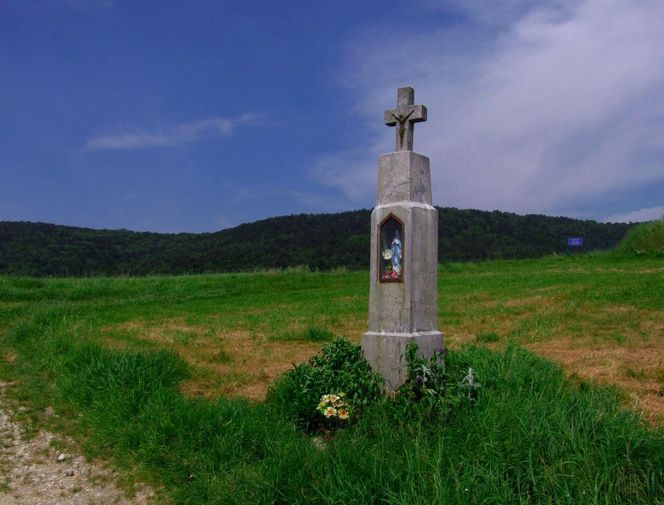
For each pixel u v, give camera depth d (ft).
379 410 20.17
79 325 45.57
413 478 15.12
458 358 23.94
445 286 70.59
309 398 21.88
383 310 24.52
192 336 42.52
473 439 17.12
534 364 26.35
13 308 57.52
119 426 21.93
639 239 98.89
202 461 18.62
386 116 25.58
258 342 40.50
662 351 32.35
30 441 22.25
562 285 63.98
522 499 14.16
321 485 15.51
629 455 15.39
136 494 17.95
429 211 24.88
